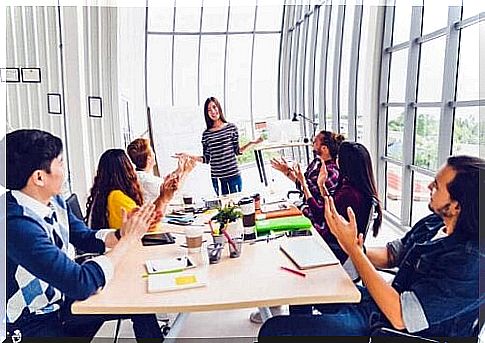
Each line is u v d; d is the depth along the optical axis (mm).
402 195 2629
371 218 2588
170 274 2143
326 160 2703
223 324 2635
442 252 2291
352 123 2781
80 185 2463
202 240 2365
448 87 2693
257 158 2697
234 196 2666
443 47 2768
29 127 2381
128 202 2506
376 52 2805
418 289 2301
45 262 2268
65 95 2455
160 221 2551
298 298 1923
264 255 2328
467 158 2326
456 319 2244
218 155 2656
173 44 2643
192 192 2607
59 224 2387
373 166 2674
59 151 2416
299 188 2686
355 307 2373
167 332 2592
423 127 2764
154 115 2623
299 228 2570
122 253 2377
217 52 2674
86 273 2209
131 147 2547
